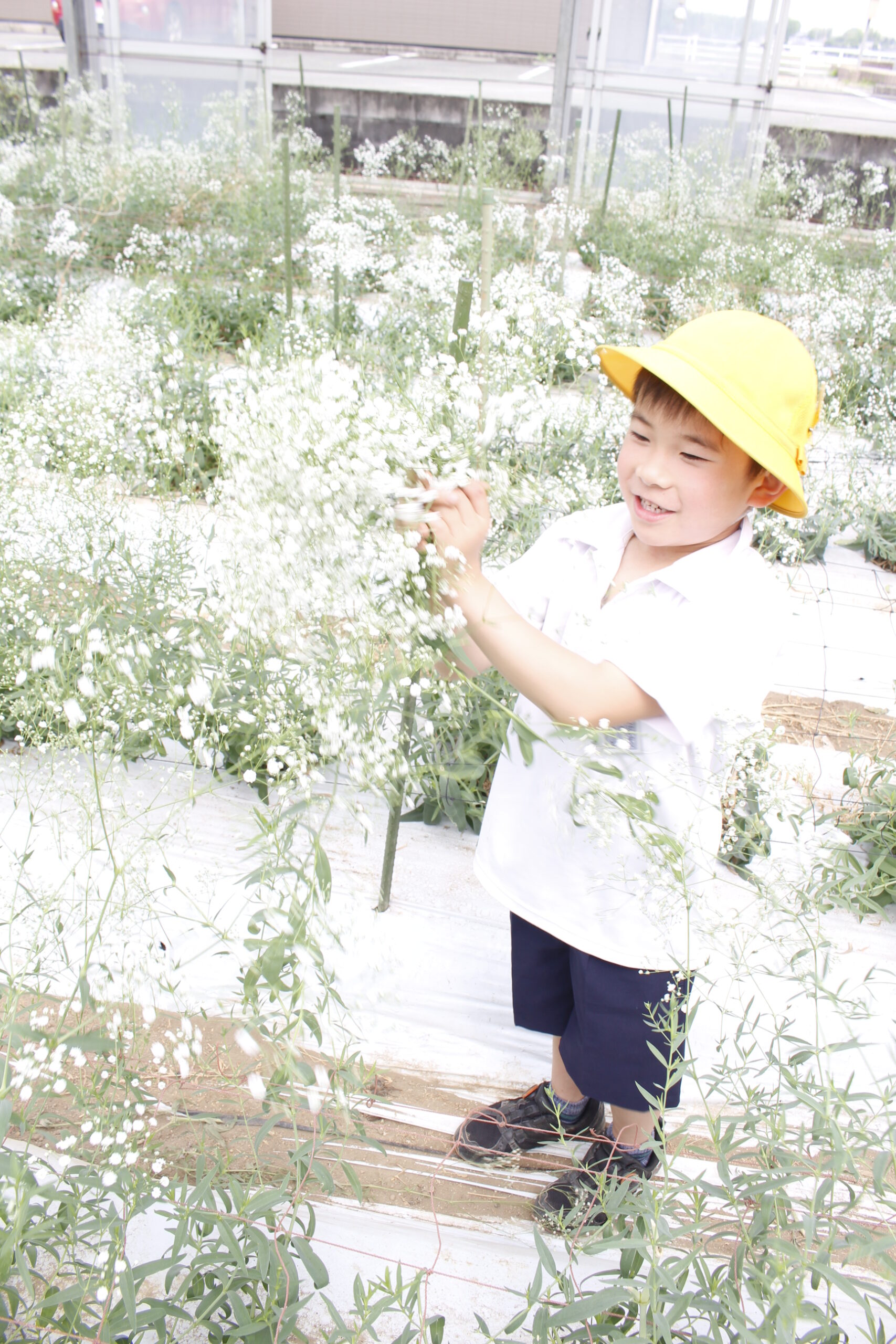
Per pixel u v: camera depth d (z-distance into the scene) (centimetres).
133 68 926
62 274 634
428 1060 209
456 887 256
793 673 361
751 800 223
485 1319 162
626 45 880
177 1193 170
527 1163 188
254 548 134
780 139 942
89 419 324
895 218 982
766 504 150
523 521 284
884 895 262
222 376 202
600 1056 165
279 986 121
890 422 527
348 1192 179
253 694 254
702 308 645
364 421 130
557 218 774
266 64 923
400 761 143
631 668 139
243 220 763
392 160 1129
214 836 257
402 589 133
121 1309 134
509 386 241
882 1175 129
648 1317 135
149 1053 193
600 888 155
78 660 192
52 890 175
